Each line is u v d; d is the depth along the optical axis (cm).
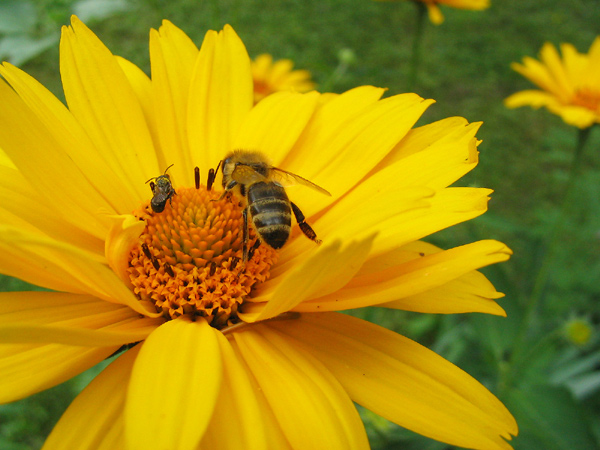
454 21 37
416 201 6
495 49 35
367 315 13
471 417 6
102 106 8
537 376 15
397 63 31
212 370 5
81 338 5
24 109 7
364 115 8
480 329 14
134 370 5
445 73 32
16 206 7
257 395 6
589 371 16
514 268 21
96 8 10
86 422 6
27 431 15
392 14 36
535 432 13
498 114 29
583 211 20
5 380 6
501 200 24
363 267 8
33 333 5
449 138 8
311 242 8
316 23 33
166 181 8
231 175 8
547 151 27
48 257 6
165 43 9
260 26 31
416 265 7
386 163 8
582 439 13
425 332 19
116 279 6
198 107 9
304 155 9
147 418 5
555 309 17
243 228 8
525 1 41
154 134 9
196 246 8
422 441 12
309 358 6
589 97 16
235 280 8
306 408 6
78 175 7
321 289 6
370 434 13
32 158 7
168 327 6
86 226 7
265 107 9
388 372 7
